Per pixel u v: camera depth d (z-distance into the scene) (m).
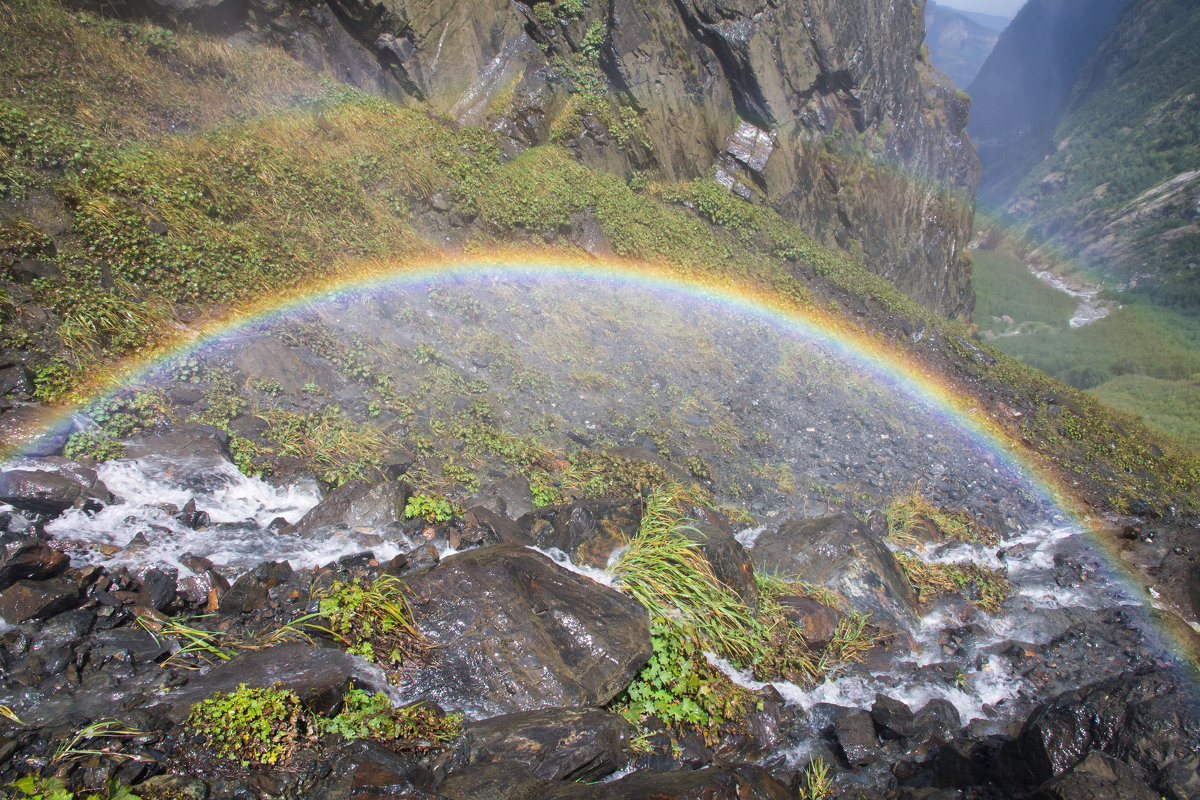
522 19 16.16
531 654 5.70
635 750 5.68
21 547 5.48
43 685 4.76
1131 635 9.18
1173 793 4.98
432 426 9.36
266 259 10.21
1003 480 13.99
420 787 4.46
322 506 7.22
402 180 12.96
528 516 8.05
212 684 4.94
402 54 14.51
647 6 17.16
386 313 11.00
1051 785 5.05
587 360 12.68
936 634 8.72
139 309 8.55
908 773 6.47
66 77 10.78
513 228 13.96
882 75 21.44
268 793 4.29
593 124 16.55
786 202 19.56
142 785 4.11
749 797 5.07
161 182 10.07
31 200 8.94
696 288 15.51
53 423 6.95
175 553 6.23
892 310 17.84
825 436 13.45
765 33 18.48
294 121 12.61
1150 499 14.80
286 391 8.86
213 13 13.01
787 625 7.66
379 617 5.73
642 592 6.98
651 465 9.92
